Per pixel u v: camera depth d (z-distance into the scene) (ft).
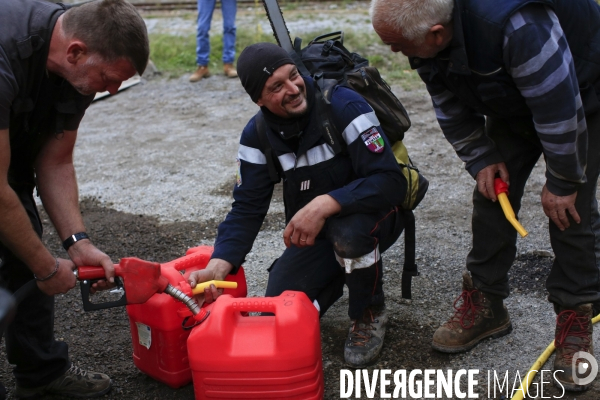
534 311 10.89
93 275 8.21
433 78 9.02
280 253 13.65
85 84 7.62
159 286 8.25
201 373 8.02
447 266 12.60
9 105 7.04
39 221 9.02
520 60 7.65
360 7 36.55
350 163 9.18
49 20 7.41
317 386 8.18
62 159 8.84
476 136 9.37
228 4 28.02
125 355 10.55
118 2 7.38
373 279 9.36
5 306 5.48
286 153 9.12
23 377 9.29
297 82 8.52
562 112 7.77
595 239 8.95
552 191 8.50
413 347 10.16
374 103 9.43
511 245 9.68
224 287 8.75
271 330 8.13
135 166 19.72
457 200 15.65
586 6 8.27
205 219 15.76
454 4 7.73
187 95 27.07
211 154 20.24
